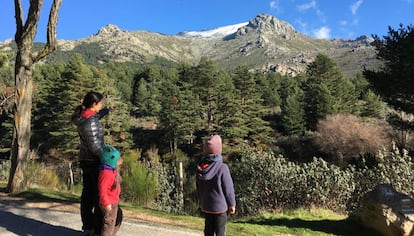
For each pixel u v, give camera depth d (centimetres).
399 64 1997
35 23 870
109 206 479
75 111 524
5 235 557
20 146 895
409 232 812
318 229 941
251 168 1308
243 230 820
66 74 5459
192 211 1395
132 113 9044
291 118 6456
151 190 1242
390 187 921
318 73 8050
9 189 891
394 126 2467
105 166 481
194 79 7425
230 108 6009
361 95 8594
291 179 1245
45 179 1189
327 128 4544
